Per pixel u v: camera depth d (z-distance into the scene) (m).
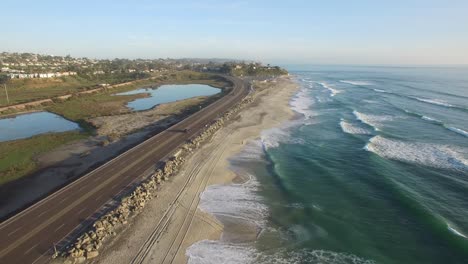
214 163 44.53
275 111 82.69
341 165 45.12
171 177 38.41
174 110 85.75
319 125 68.69
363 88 146.25
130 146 52.69
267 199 35.31
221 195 35.69
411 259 25.59
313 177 41.09
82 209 30.34
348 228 29.84
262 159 47.62
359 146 53.38
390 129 64.25
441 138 57.28
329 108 90.44
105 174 38.53
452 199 34.88
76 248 24.08
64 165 45.00
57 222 28.20
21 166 44.69
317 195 36.25
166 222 29.39
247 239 28.11
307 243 27.77
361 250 26.80
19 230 27.11
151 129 64.12
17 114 83.75
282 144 54.91
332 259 25.80
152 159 43.59
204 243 27.16
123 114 80.56
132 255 24.69
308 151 51.25
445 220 30.31
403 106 91.56
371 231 29.41
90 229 26.97
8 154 49.88
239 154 49.41
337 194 36.47
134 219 29.22
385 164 44.47
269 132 62.25
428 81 182.62
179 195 34.59
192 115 73.25
